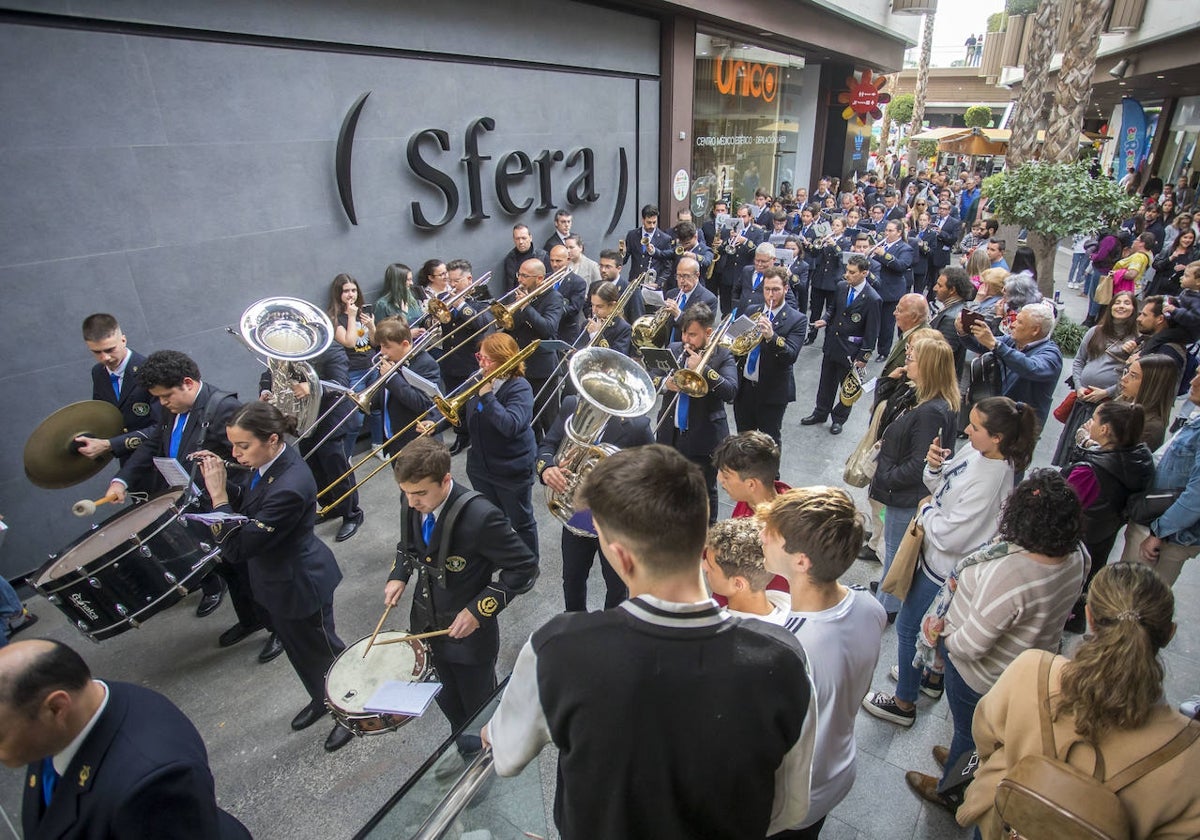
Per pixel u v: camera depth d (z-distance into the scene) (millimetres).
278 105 5176
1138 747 1410
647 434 3445
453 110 6523
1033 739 1564
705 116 11938
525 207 7484
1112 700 1404
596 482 1135
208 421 3674
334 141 5594
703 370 4152
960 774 2500
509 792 1949
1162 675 1426
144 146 4516
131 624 2975
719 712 1024
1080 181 8414
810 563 1683
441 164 6520
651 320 5371
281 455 2902
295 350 4352
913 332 4273
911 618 2885
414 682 2361
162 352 3627
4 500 4297
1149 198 13539
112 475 4828
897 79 39281
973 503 2621
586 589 3838
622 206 9133
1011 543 2178
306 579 2953
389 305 6023
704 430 4262
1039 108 10289
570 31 7695
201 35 4664
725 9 9625
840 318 5984
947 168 28266
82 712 1532
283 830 2762
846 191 18156
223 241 5043
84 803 1499
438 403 3668
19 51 3916
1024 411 2557
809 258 9516
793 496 1747
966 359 5312
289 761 3070
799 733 1104
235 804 2867
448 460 2420
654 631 1043
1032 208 8445
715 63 11805
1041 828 1418
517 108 7219
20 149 4008
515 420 3770
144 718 1610
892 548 3463
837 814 2664
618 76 8609
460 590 2562
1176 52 12336
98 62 4223
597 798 1071
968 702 2391
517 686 1189
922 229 10633
